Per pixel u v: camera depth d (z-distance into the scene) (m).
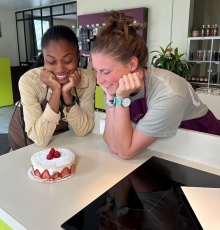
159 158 0.92
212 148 0.87
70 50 0.97
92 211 0.61
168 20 3.73
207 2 4.07
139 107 0.93
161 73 0.82
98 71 0.75
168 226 0.56
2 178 0.76
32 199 0.66
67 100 1.05
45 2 6.17
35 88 1.05
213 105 2.40
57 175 0.75
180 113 0.78
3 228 0.63
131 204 0.63
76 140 1.09
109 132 0.93
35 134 0.99
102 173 0.80
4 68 5.09
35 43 7.67
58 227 0.56
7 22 7.72
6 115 4.58
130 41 0.72
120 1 4.16
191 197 0.65
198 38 3.41
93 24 4.45
